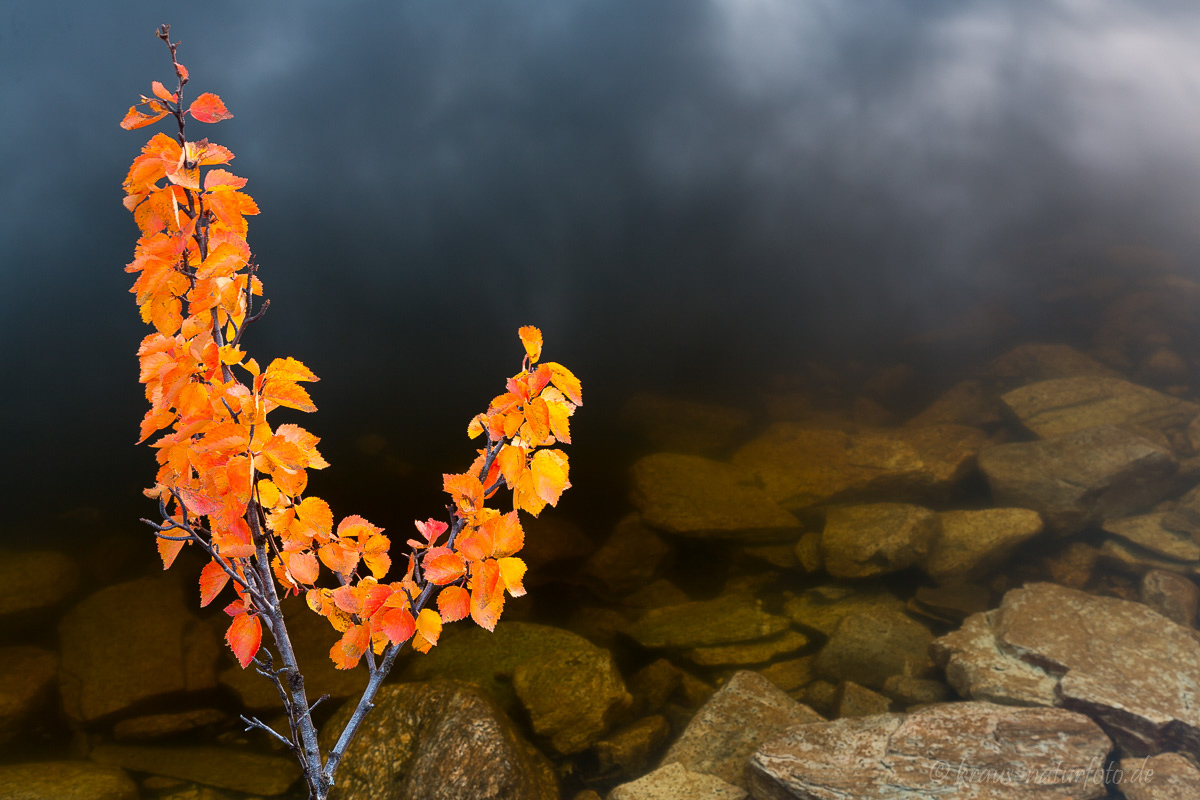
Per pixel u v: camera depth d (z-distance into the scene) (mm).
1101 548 3150
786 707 2279
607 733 2318
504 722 2154
